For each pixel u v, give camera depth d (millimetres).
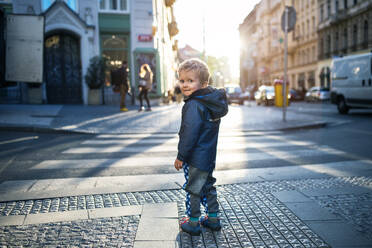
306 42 43156
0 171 4020
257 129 8312
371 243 2080
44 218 2502
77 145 5887
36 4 15945
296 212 2607
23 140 6332
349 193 3066
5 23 9773
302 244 2082
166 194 3090
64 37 16641
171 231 2281
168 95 22141
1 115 9367
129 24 17000
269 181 3520
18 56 10039
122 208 2709
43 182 3531
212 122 2160
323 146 5910
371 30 30703
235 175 3781
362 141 6426
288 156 4977
